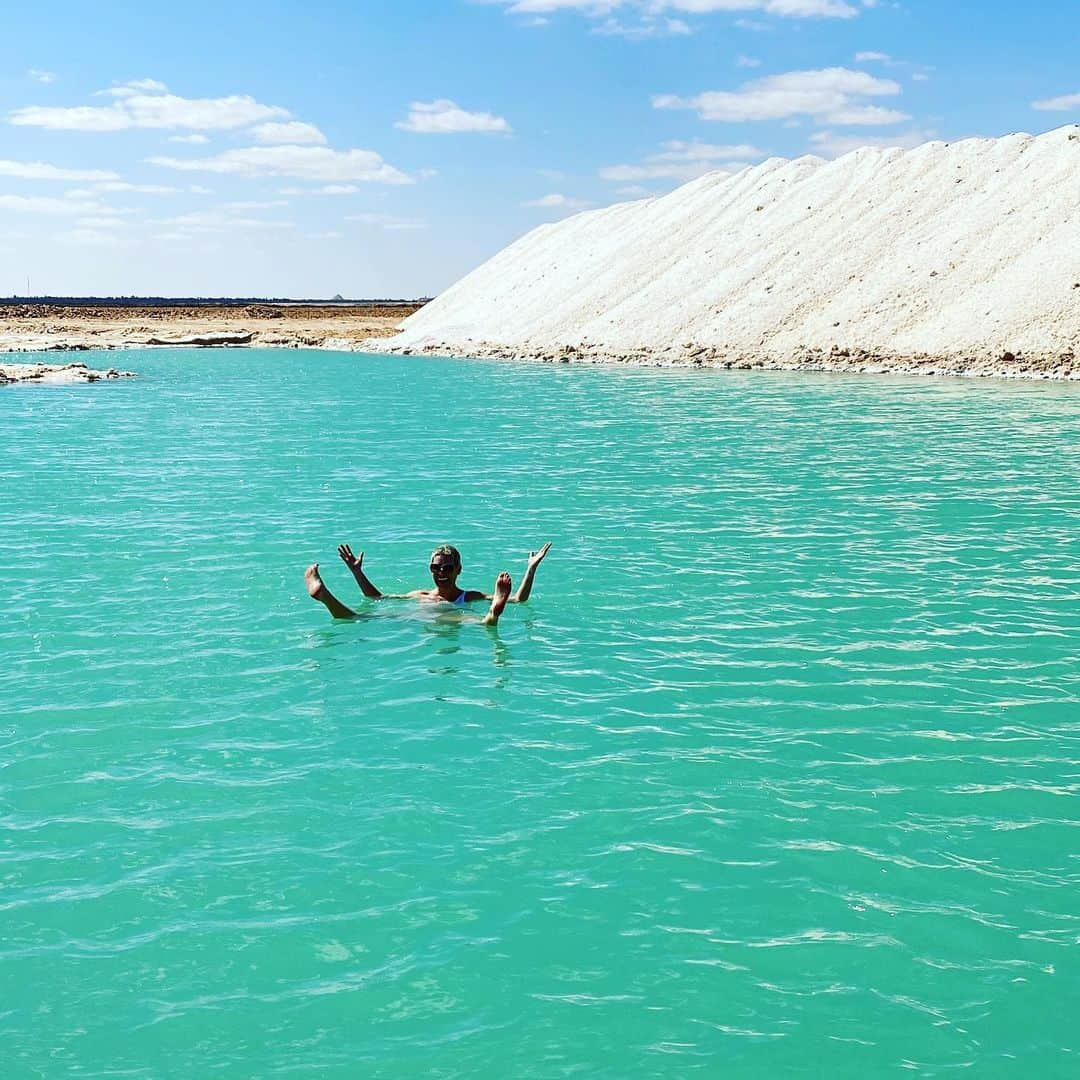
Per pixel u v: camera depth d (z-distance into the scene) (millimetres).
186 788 7566
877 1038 5090
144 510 17734
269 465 23016
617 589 12945
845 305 57719
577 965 5617
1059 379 44000
